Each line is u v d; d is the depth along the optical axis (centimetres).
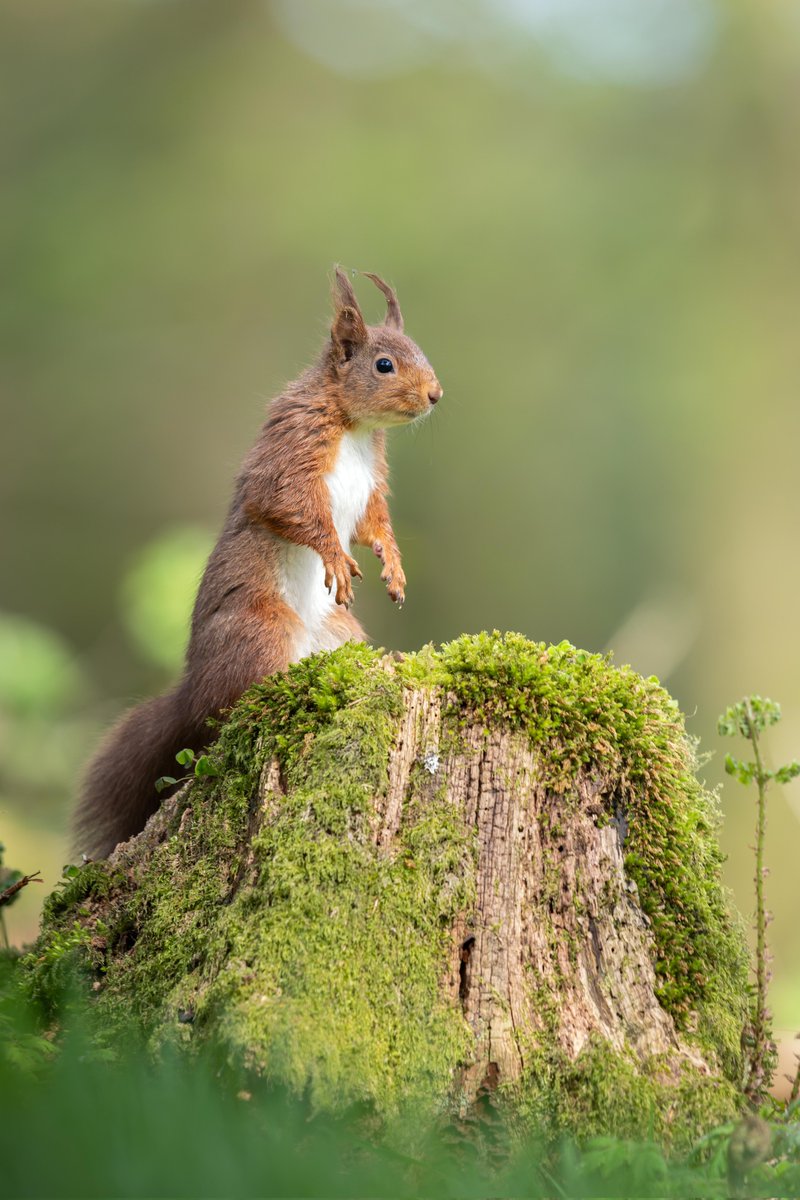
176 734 665
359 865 472
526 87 3056
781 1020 1001
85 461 2908
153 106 3073
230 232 2938
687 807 516
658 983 488
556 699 503
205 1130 399
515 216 2886
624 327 2817
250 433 2862
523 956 471
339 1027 446
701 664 2466
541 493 2778
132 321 2938
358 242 2878
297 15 3138
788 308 2750
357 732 493
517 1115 449
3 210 2955
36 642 1521
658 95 2980
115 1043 476
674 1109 457
